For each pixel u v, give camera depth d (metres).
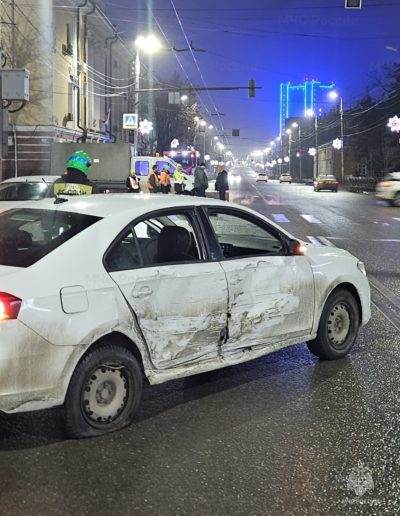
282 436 4.19
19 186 12.98
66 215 4.41
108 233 4.23
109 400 4.12
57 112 30.19
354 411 4.66
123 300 4.10
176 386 5.16
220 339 4.77
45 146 29.41
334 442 4.11
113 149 24.78
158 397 4.89
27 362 3.64
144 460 3.77
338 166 82.75
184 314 4.48
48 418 4.38
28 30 28.72
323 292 5.66
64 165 25.08
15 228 4.46
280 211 26.20
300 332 5.49
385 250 13.89
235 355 4.93
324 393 5.05
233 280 4.83
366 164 74.56
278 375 5.48
